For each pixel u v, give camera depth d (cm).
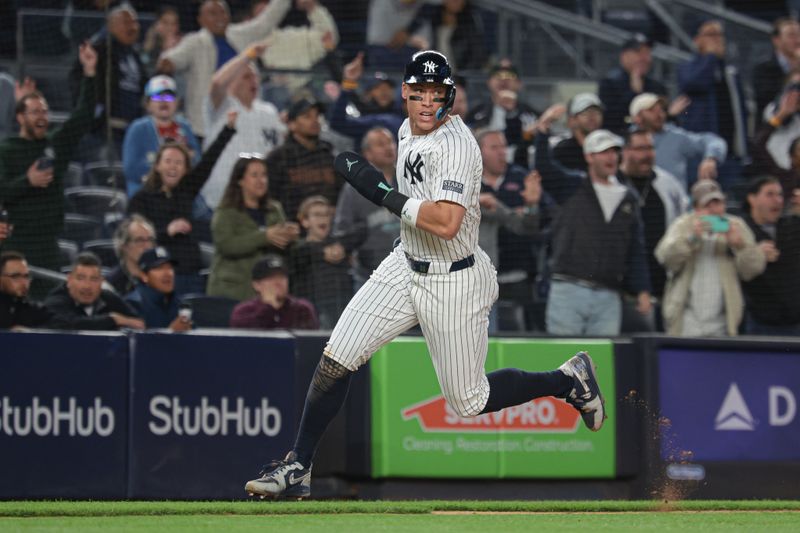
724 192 3478
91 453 2380
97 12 3544
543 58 4169
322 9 3716
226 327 2836
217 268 2916
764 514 2123
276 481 1672
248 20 3588
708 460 2653
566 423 2617
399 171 1653
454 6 3825
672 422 2645
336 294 2922
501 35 4147
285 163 3041
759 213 3050
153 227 2962
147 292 2739
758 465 2683
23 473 2333
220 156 3161
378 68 3731
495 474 2573
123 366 2419
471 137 1612
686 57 4134
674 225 2967
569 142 3241
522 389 1739
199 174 3030
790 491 2697
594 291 2964
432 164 1591
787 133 3472
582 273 2962
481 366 1686
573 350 2631
